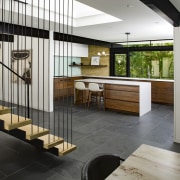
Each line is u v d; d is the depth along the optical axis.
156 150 1.67
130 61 9.49
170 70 8.52
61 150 3.06
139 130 4.64
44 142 3.04
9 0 4.36
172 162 1.47
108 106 6.52
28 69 6.69
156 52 8.80
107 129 4.70
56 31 6.66
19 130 3.13
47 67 6.27
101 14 5.45
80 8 5.43
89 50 10.36
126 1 3.55
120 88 6.18
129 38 8.45
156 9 2.96
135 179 1.25
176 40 3.72
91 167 1.40
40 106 6.61
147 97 6.30
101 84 6.74
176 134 3.89
